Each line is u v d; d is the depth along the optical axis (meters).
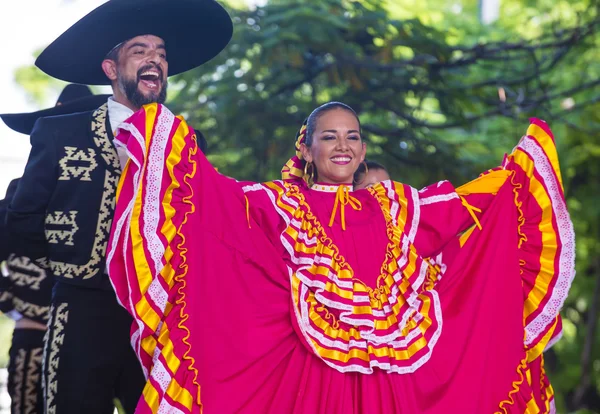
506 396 7.14
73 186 7.16
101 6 7.44
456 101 15.95
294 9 14.21
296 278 6.77
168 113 6.83
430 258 7.34
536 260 7.53
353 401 6.64
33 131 7.31
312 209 7.00
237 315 6.71
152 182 6.62
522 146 7.65
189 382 6.45
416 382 6.80
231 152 16.42
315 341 6.62
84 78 8.25
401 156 15.95
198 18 8.08
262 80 15.59
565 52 16.50
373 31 14.99
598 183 21.11
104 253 7.12
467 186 7.53
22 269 8.62
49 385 6.96
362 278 6.86
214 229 6.77
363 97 15.98
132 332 6.62
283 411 6.65
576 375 21.75
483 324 7.19
